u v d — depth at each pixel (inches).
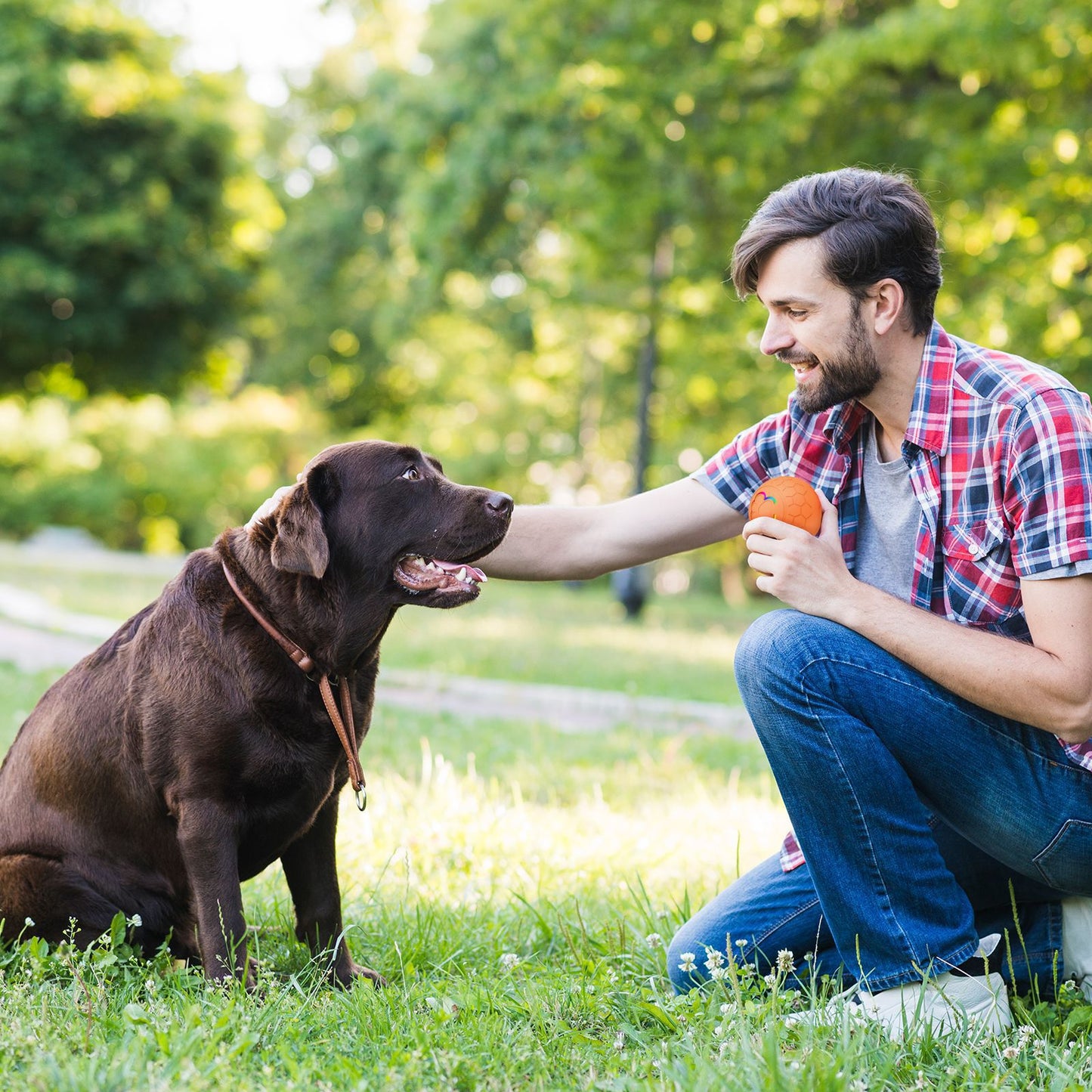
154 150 852.0
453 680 360.5
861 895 106.0
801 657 104.7
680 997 108.2
